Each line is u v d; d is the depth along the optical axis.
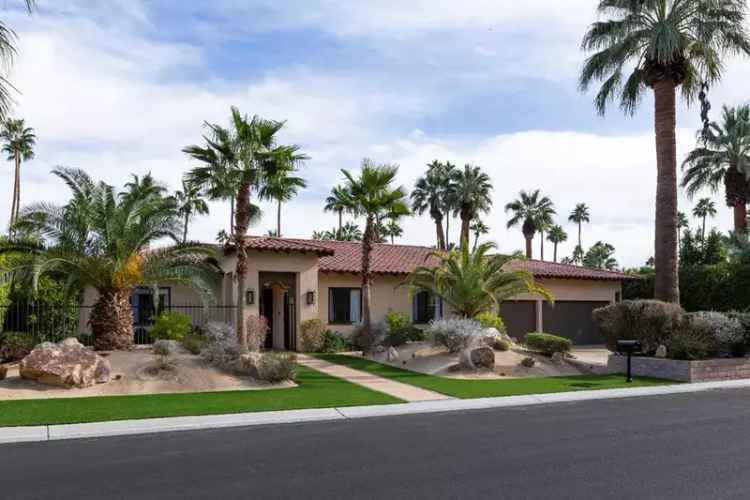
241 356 16.44
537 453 8.70
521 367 18.98
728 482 7.20
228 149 18.92
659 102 22.41
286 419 11.38
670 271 21.97
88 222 18.17
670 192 22.14
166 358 16.11
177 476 7.55
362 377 17.33
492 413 12.35
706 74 23.22
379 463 8.15
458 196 51.28
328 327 25.73
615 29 22.56
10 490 6.98
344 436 9.98
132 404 12.54
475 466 7.96
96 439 9.80
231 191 18.92
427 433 10.23
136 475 7.61
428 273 23.39
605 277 31.50
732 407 13.16
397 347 22.38
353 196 22.64
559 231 89.81
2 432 10.02
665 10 22.31
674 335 19.58
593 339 32.12
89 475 7.61
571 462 8.16
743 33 21.75
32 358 14.17
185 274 19.42
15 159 52.16
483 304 22.84
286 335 26.17
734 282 28.92
